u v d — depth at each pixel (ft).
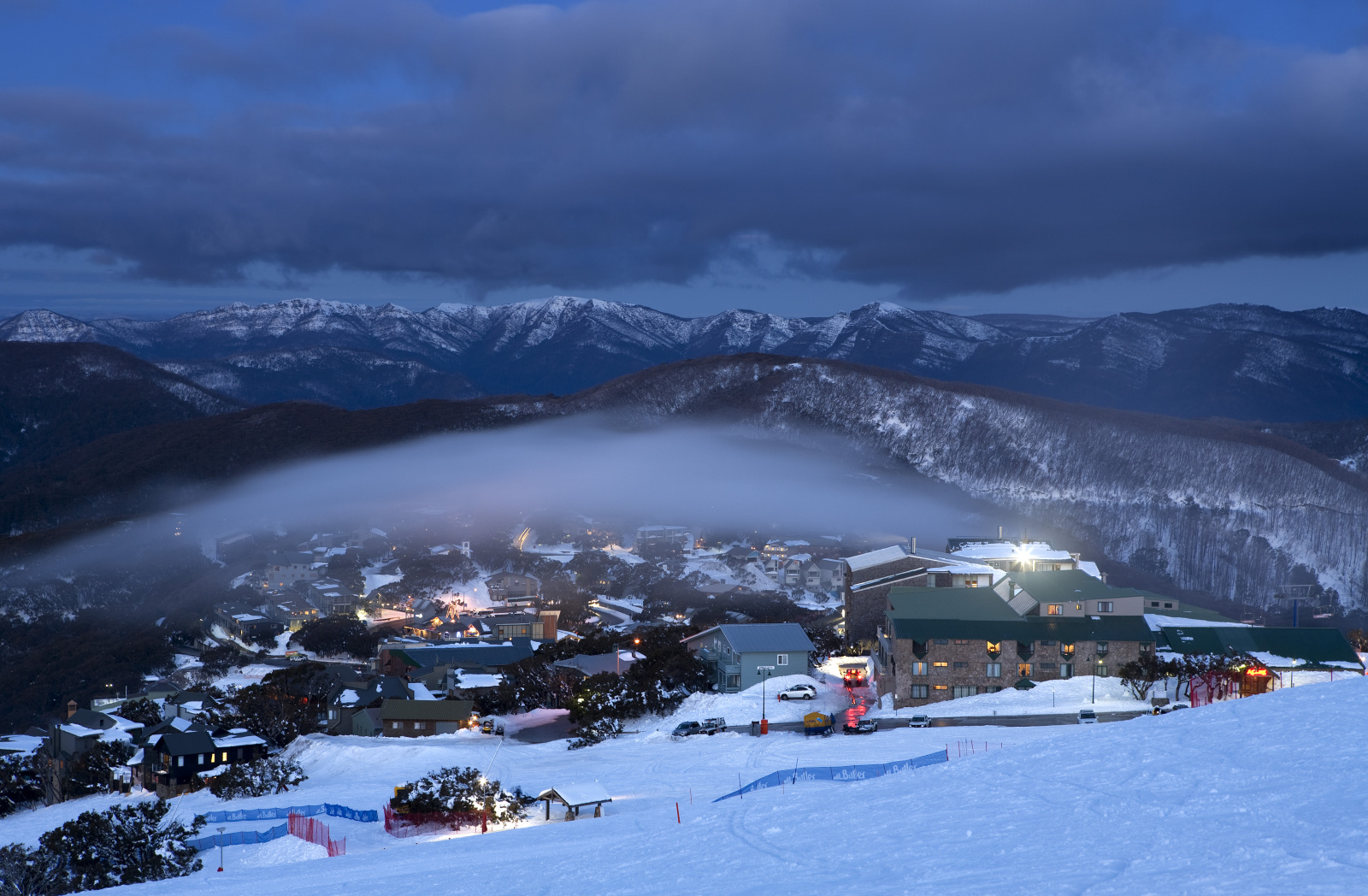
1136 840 61.82
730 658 270.26
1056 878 55.36
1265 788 70.13
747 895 61.11
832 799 92.53
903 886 58.13
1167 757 84.69
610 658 324.80
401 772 212.43
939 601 248.11
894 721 217.36
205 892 98.73
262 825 162.20
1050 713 213.05
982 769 94.27
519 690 305.12
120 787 258.78
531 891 72.84
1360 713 92.07
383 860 116.98
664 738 224.12
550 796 154.81
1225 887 49.60
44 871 137.90
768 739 207.92
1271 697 105.81
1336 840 56.18
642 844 85.92
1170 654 238.27
